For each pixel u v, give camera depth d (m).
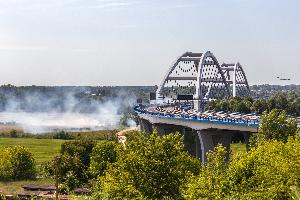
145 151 60.81
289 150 66.56
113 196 60.75
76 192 112.00
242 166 57.75
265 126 123.44
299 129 126.44
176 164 61.66
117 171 61.44
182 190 59.59
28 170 143.38
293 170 60.72
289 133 120.75
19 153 145.00
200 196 54.91
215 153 58.66
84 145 145.62
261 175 56.62
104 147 120.94
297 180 60.81
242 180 56.19
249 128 145.12
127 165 60.41
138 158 60.34
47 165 143.62
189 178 60.97
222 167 58.16
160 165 59.56
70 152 143.62
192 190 55.34
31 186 122.00
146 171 59.66
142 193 58.97
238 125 149.00
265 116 125.06
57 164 119.62
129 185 59.19
